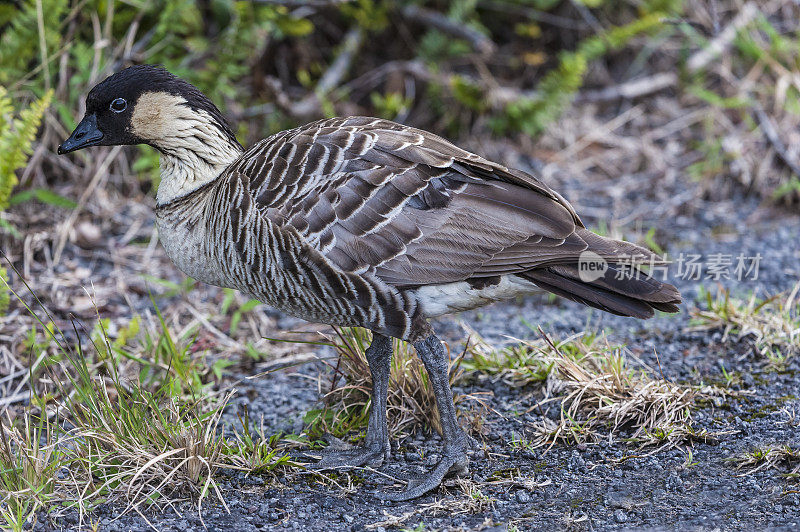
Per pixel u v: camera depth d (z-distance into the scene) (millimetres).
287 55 16312
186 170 9320
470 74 16812
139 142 9477
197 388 10023
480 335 11297
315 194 8250
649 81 16812
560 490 8148
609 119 16672
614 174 15461
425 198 8227
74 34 14125
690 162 15602
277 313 11977
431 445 9180
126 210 13766
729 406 9406
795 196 14523
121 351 10109
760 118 15398
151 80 9297
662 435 8859
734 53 16828
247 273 8641
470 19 16547
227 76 13867
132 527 7688
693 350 10695
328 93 15586
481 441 9141
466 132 16031
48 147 13781
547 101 15352
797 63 15930
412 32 16797
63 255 12727
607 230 13844
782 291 11922
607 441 8977
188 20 14398
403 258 8164
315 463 8781
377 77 16391
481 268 8141
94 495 8047
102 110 9406
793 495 7762
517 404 9742
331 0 13906
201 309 11883
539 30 17062
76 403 9094
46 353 10711
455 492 8305
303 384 10484
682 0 16656
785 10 17234
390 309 8320
